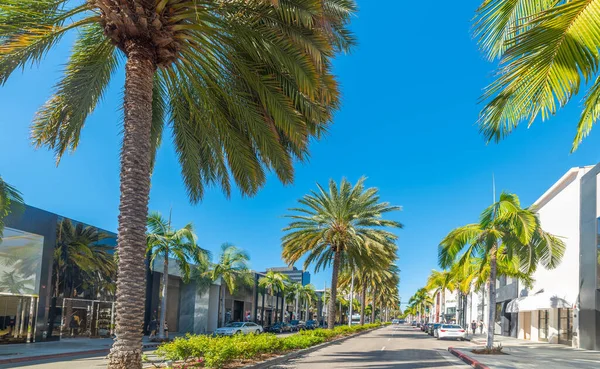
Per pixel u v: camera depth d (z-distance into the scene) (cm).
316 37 971
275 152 1227
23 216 2603
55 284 2853
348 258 3102
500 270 2806
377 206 2927
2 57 968
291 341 2000
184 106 1305
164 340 3058
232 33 1009
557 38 455
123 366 829
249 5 969
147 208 914
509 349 2611
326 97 1088
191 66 1114
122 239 874
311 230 2867
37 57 1014
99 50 1180
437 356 2111
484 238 2138
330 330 2975
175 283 4497
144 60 932
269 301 6819
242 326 3638
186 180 1399
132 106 913
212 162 1400
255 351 1472
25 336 2617
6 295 2503
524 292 4231
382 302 9131
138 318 861
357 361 1741
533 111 532
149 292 3900
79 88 1195
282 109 1117
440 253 2244
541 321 3847
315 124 1259
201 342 1209
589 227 2836
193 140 1355
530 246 2131
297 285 7544
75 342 2814
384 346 2711
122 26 911
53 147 1233
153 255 3139
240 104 1174
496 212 2098
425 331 5753
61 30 978
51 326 2808
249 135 1270
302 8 906
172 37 951
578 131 592
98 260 3244
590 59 465
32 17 948
